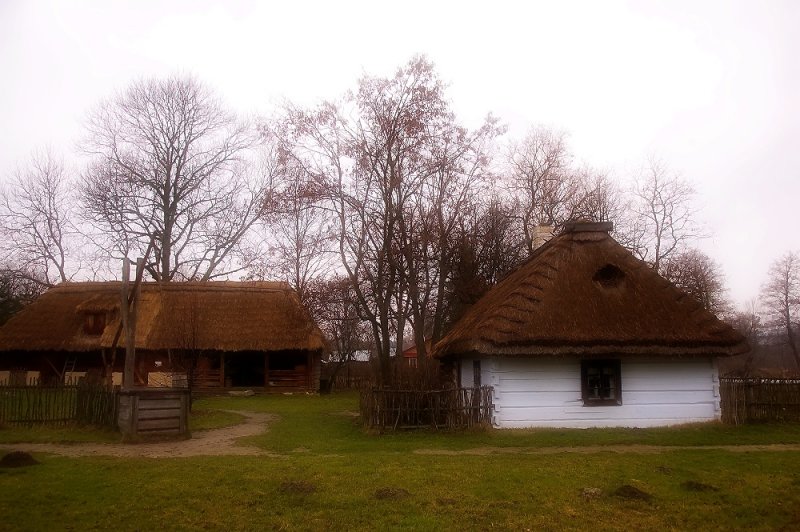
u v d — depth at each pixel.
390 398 17.61
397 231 24.69
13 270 45.69
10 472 11.34
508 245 33.97
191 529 8.32
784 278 65.44
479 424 17.67
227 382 36.69
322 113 25.00
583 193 41.84
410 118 24.22
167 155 44.28
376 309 26.25
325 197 25.23
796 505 9.58
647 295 19.34
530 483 10.73
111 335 34.72
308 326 36.06
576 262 20.06
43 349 35.16
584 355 18.08
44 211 45.72
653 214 45.72
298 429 18.81
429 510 9.19
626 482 10.84
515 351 17.59
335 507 9.31
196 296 37.34
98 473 11.29
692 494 10.14
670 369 18.86
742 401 19.00
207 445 15.53
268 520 8.70
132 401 16.02
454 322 31.45
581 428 18.16
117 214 42.88
